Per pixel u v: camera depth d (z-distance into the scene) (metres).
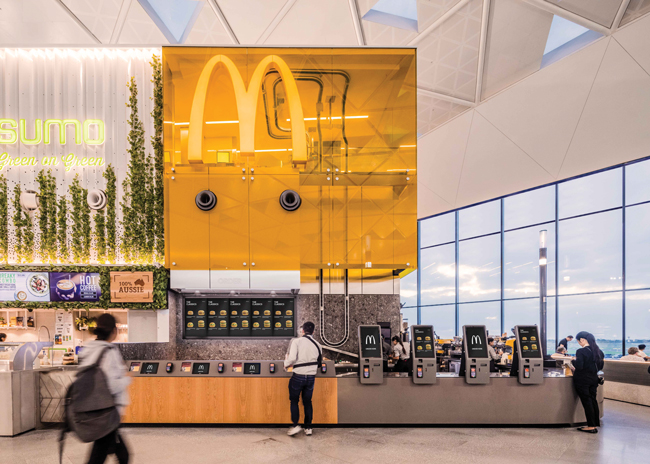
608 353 26.95
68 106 5.97
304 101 6.18
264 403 5.26
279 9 8.49
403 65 6.20
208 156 5.98
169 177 5.84
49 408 5.24
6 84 5.95
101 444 2.95
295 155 5.52
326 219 6.02
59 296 5.61
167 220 5.81
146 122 5.98
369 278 6.45
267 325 6.16
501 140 11.43
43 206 5.85
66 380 5.28
